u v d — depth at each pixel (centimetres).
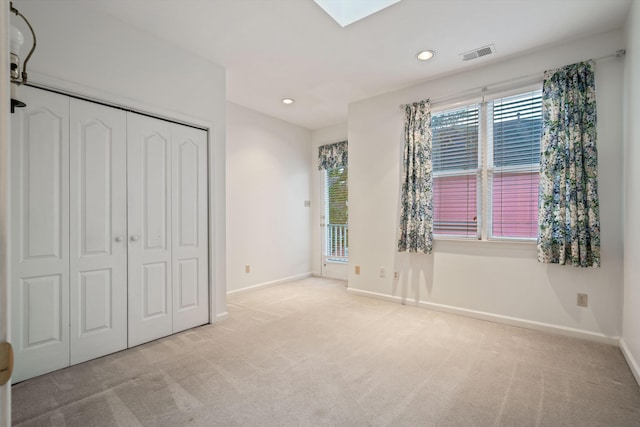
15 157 205
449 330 297
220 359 240
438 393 195
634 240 221
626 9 235
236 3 230
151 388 201
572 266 279
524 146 307
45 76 213
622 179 255
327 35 271
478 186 334
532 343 267
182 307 297
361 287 425
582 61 272
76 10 228
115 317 251
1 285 50
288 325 313
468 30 262
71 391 197
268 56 306
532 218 304
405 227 374
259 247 474
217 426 167
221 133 328
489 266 323
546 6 232
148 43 268
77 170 232
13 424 168
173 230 290
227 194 431
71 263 229
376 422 169
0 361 50
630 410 178
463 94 337
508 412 177
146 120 271
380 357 243
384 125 399
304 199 554
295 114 483
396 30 262
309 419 171
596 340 269
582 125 267
